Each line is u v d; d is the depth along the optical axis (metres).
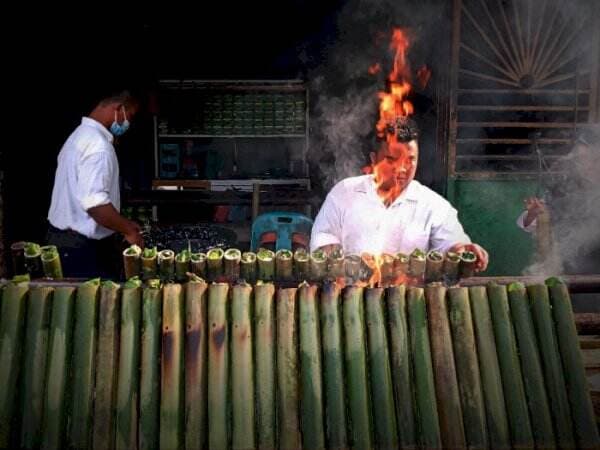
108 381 1.62
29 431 1.59
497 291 1.74
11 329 1.65
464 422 1.64
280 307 1.68
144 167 5.93
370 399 1.64
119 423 1.59
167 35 5.71
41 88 4.88
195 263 1.81
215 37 5.78
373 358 1.66
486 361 1.68
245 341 1.64
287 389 1.62
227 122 5.77
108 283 1.70
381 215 2.72
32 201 4.70
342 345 1.67
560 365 1.70
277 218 3.74
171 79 5.68
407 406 1.63
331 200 2.80
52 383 1.61
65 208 3.20
